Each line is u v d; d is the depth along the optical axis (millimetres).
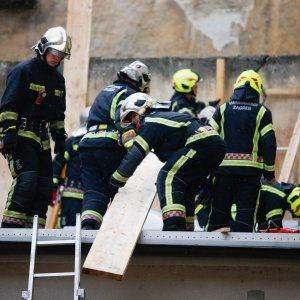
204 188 27703
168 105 23156
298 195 26422
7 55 41281
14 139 23625
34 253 21156
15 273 22359
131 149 22484
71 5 37000
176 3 40031
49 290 22109
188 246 21828
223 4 39500
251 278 21906
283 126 37625
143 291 22047
